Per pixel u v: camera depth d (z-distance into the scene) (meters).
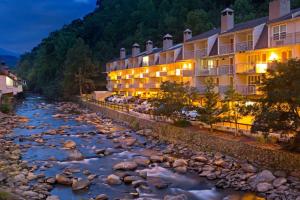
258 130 27.42
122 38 163.25
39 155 37.88
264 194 24.02
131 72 97.38
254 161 29.86
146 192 25.73
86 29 188.50
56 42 180.25
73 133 52.78
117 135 50.03
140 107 67.94
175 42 117.69
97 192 25.75
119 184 27.56
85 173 30.42
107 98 96.56
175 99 44.22
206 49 58.34
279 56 44.25
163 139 44.91
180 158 35.19
